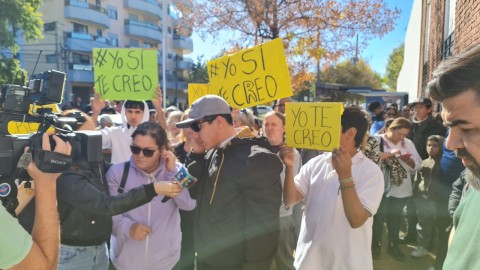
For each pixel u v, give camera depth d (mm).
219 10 10531
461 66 886
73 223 2041
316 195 2152
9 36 16141
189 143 3564
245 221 1874
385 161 4395
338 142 1915
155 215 2434
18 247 1092
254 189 1842
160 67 41438
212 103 2059
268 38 10203
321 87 15281
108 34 37469
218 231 1935
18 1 15859
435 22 9008
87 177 1938
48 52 31641
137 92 3574
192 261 3379
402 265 4195
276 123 3232
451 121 932
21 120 1378
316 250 2080
